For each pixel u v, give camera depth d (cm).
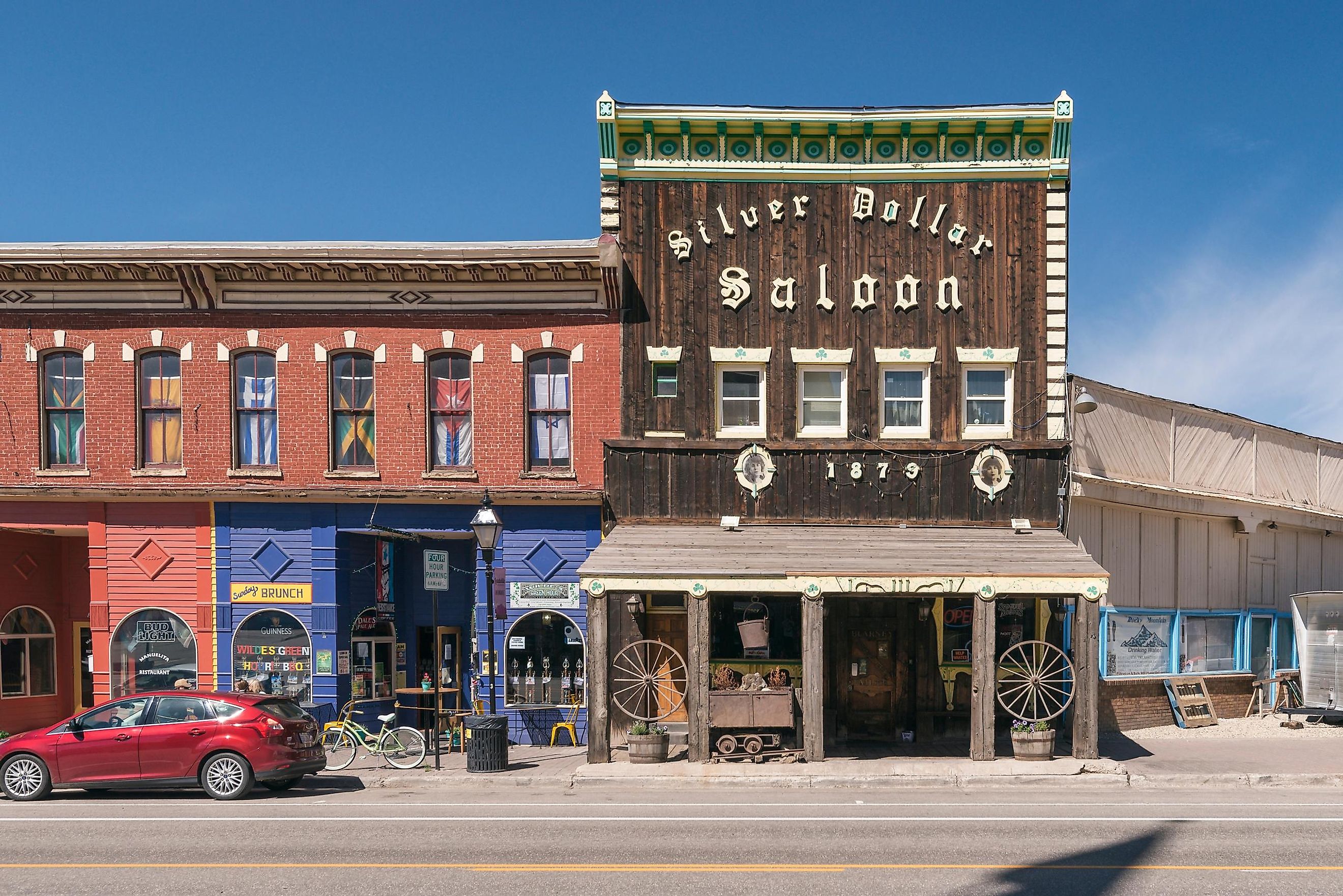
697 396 1773
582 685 1769
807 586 1489
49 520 1802
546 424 1812
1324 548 2391
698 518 1755
